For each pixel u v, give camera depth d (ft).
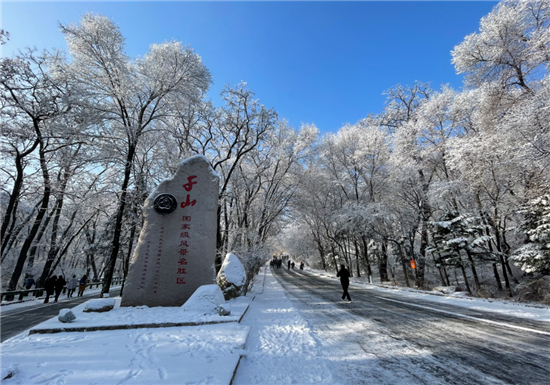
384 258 77.61
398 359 13.32
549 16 43.34
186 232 28.22
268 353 14.55
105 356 12.53
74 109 48.52
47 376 10.29
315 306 31.86
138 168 56.08
